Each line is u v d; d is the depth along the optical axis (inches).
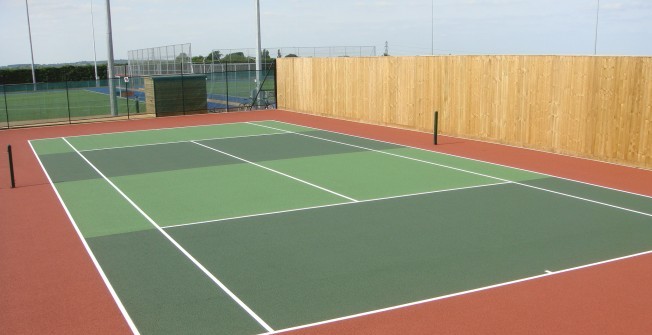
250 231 498.0
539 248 444.8
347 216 537.3
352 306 347.6
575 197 594.2
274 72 1537.9
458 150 877.2
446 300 353.4
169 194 637.3
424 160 805.2
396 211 551.5
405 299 355.9
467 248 446.9
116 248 461.4
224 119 1344.7
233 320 332.8
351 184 666.2
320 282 385.7
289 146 944.9
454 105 999.6
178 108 1464.1
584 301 349.7
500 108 916.6
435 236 476.4
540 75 845.8
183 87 1462.8
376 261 422.3
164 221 534.3
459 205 568.7
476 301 351.3
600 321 323.9
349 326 321.4
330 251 445.1
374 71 1173.7
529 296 357.4
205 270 411.2
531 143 872.9
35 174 761.0
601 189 626.2
